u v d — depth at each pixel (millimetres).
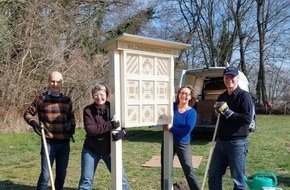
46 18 13961
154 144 11094
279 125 17516
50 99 4961
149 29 23422
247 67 31875
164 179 5082
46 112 4941
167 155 5055
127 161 8328
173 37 30516
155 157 8766
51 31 14031
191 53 31906
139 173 7109
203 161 8352
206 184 6234
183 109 5098
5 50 13125
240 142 4328
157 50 4742
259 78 29984
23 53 13375
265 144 11023
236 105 4348
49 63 13820
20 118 13070
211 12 31438
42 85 13453
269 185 4320
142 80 4598
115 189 4426
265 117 23562
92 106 4562
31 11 13734
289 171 7305
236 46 31891
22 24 13586
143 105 4617
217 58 31672
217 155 4527
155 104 4762
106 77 15625
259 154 9281
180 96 5113
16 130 12617
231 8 31172
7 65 13117
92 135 4531
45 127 4918
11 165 7891
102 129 4410
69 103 5090
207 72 11906
